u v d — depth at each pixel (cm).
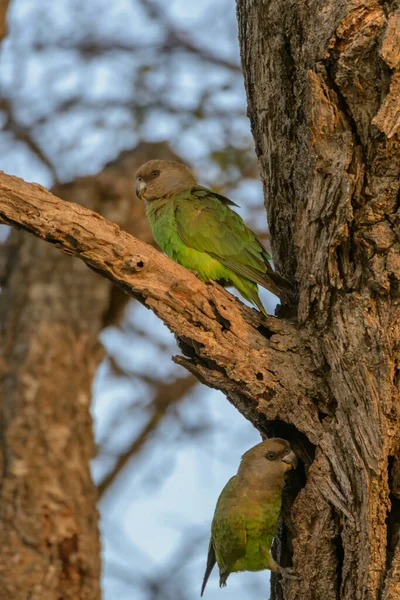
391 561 884
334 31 902
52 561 1434
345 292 931
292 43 980
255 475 1050
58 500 1512
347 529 912
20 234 1919
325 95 908
